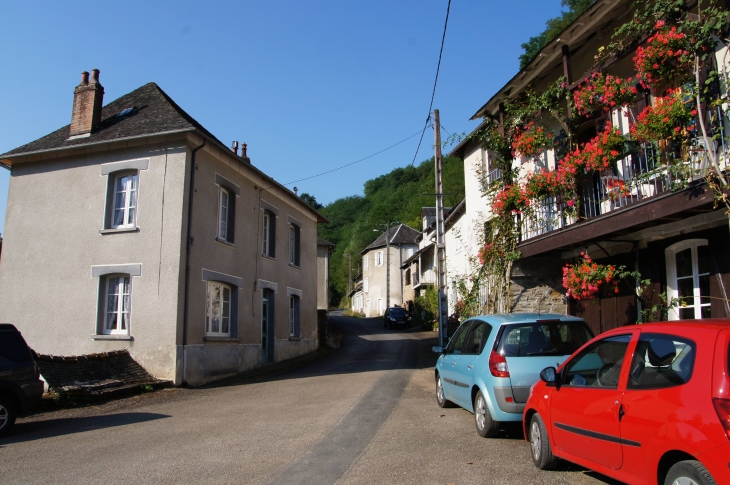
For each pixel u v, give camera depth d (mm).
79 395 11242
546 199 12359
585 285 9844
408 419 8508
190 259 14523
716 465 3430
